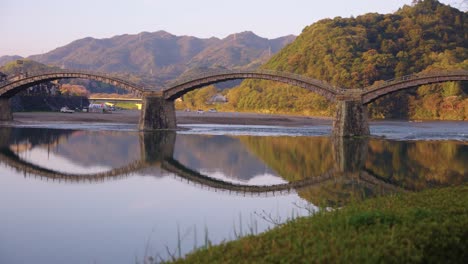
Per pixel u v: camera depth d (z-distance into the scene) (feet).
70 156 191.62
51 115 462.19
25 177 138.92
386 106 602.44
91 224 85.92
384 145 246.06
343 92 301.43
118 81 345.51
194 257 45.11
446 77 281.54
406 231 47.24
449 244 45.75
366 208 64.39
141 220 88.63
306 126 424.46
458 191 78.95
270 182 137.18
